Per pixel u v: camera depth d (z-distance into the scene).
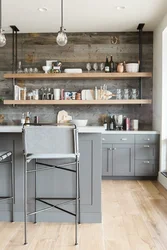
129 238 2.43
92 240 2.39
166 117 4.48
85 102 4.83
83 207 2.78
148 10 4.02
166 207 3.26
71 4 3.78
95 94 4.93
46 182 2.80
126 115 5.19
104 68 5.09
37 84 5.22
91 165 2.77
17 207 2.81
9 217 2.82
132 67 4.80
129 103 4.82
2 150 2.79
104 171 4.69
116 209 3.19
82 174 2.77
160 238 2.43
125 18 4.36
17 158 2.79
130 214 3.02
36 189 2.80
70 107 5.23
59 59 5.19
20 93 4.93
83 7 3.89
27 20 4.45
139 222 2.79
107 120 5.19
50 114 5.24
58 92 4.93
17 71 5.00
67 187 2.79
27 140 2.34
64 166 2.79
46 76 4.82
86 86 5.18
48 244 2.32
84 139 2.76
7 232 2.56
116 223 2.77
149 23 4.63
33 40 5.20
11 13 4.12
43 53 5.20
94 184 2.77
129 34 5.12
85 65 5.16
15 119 5.25
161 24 4.46
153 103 5.07
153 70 5.07
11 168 2.80
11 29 4.95
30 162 2.80
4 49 5.21
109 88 5.17
